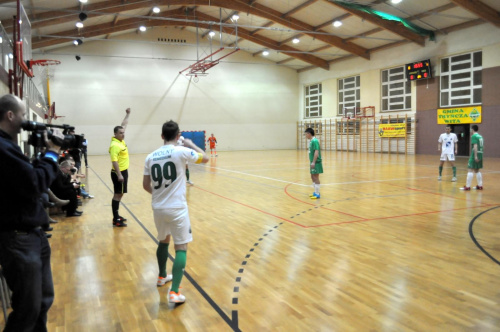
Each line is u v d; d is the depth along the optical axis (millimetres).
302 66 31297
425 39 21422
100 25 22422
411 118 22641
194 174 14031
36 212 2148
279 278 3926
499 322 2938
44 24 18172
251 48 27156
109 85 26828
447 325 2898
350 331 2824
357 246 4988
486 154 18922
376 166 15938
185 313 3176
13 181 1980
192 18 24328
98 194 9719
